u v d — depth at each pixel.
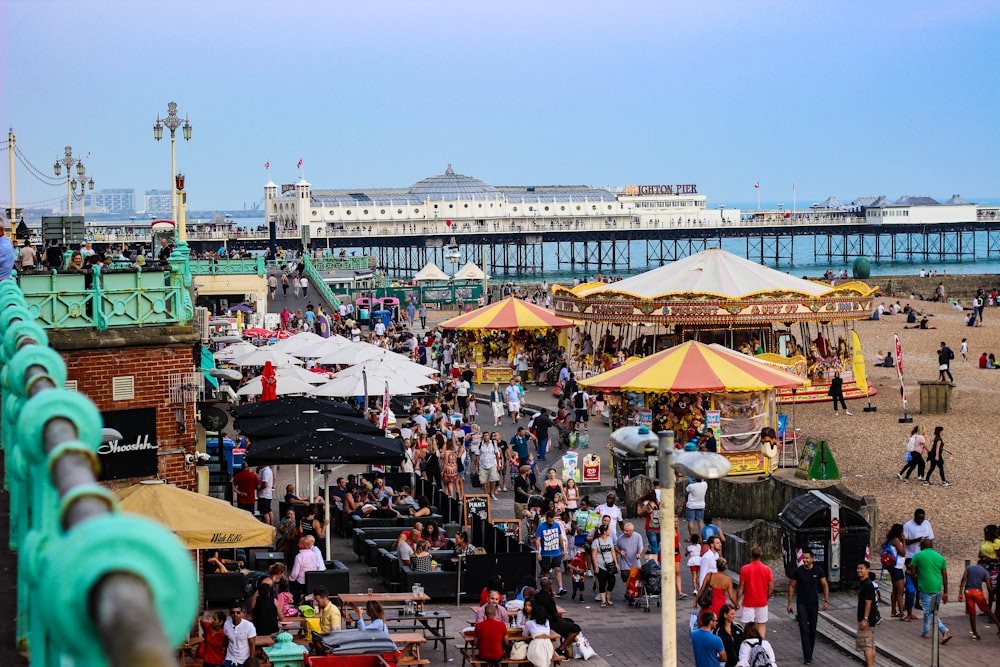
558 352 51.22
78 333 18.95
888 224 179.75
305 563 19.95
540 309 51.47
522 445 32.38
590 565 21.97
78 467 2.47
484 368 51.34
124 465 19.28
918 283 107.00
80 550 1.87
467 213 168.25
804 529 21.38
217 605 19.73
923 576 18.84
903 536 20.86
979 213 184.12
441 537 23.08
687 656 18.47
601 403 42.28
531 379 51.09
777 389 32.69
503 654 17.30
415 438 31.33
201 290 64.94
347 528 25.64
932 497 29.72
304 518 22.42
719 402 31.75
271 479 26.25
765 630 18.14
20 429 2.86
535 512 23.86
